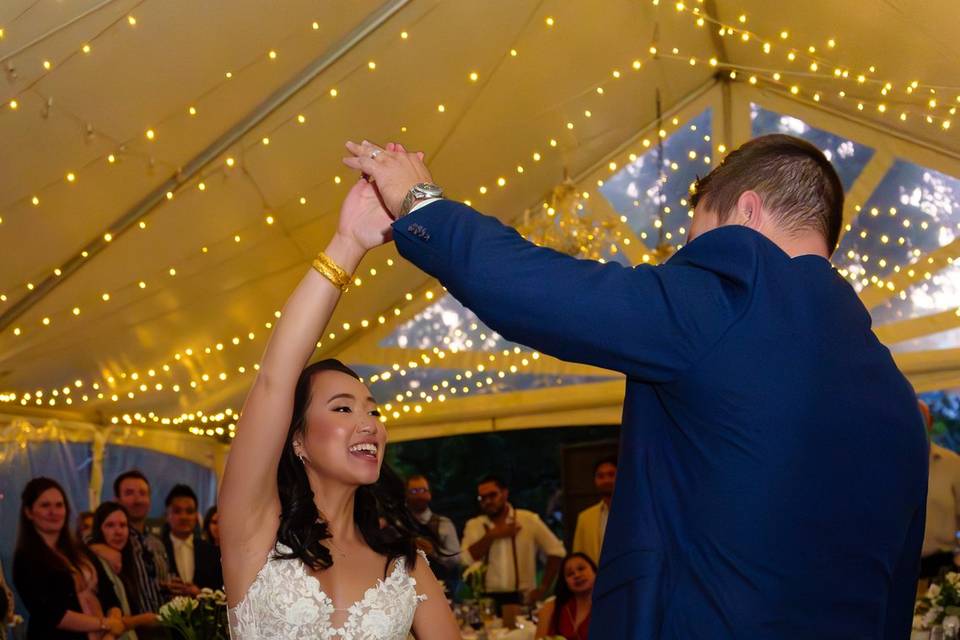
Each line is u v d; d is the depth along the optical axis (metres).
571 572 5.40
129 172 5.23
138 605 6.55
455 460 10.42
